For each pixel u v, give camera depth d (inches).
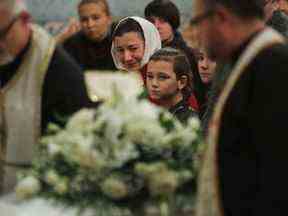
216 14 124.8
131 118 129.3
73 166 129.9
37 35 143.3
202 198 126.7
